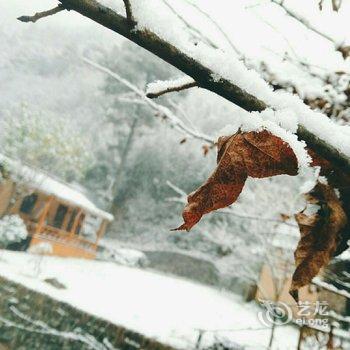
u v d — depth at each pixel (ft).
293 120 2.65
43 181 75.20
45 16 2.33
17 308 45.16
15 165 71.05
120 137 134.92
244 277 43.52
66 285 54.44
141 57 81.05
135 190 128.67
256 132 2.71
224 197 2.68
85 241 89.25
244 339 36.11
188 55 2.40
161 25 2.32
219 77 2.48
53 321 43.96
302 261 3.72
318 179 3.75
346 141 2.76
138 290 64.95
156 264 106.63
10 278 47.57
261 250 35.04
